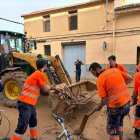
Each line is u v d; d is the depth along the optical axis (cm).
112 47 1595
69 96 660
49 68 818
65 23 1812
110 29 1592
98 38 1655
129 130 572
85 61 1755
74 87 759
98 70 426
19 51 942
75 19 1781
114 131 417
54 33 1880
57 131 566
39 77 446
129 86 1178
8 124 609
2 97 796
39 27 1966
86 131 567
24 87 448
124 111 419
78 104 664
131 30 1508
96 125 612
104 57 1634
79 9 1728
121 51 1559
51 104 649
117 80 415
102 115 690
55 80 827
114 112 412
